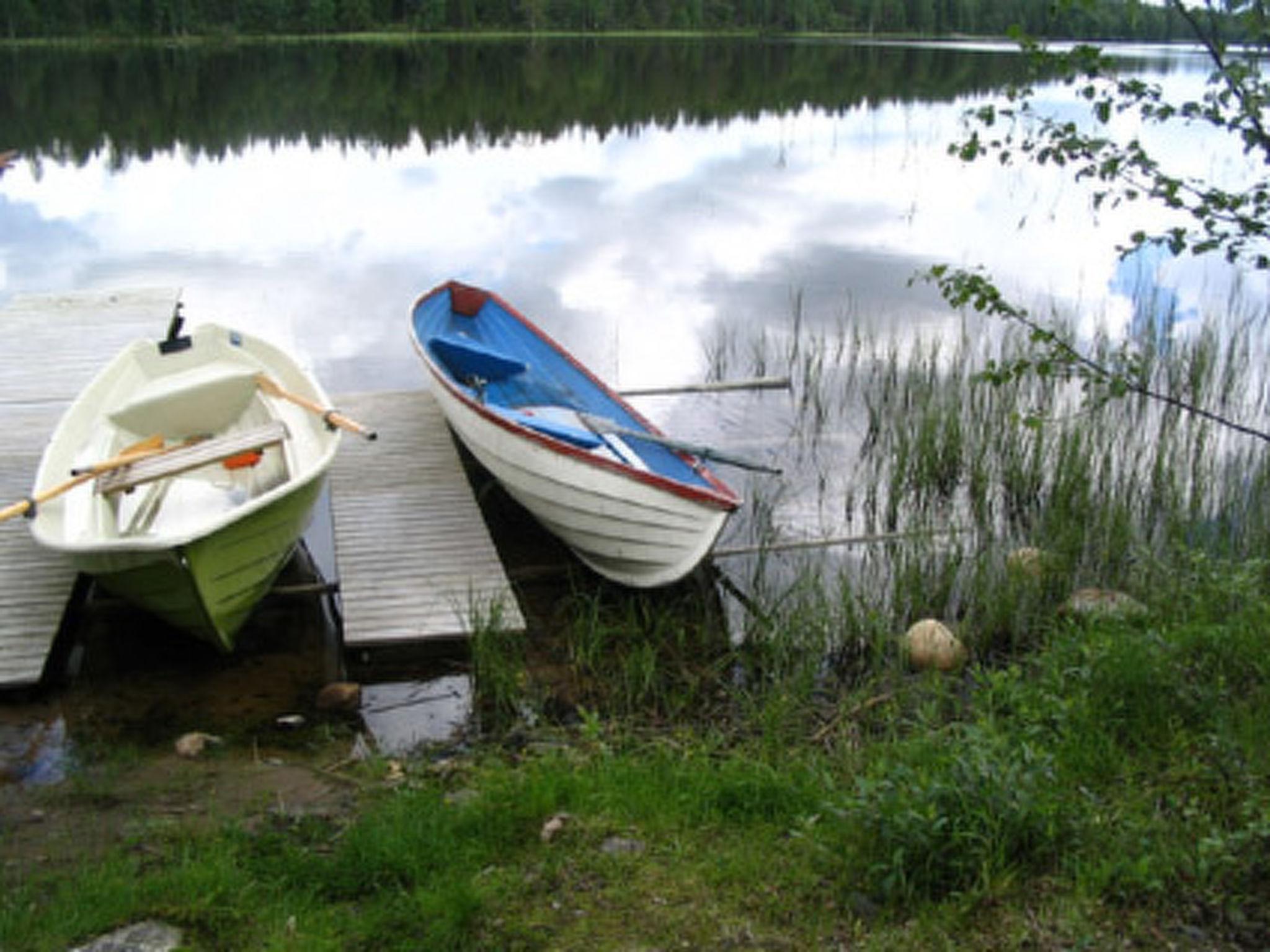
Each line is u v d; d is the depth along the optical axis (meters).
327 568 6.83
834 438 8.94
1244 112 3.51
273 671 5.62
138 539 5.04
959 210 16.62
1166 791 3.81
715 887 3.46
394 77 31.86
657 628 5.99
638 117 25.33
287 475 6.60
